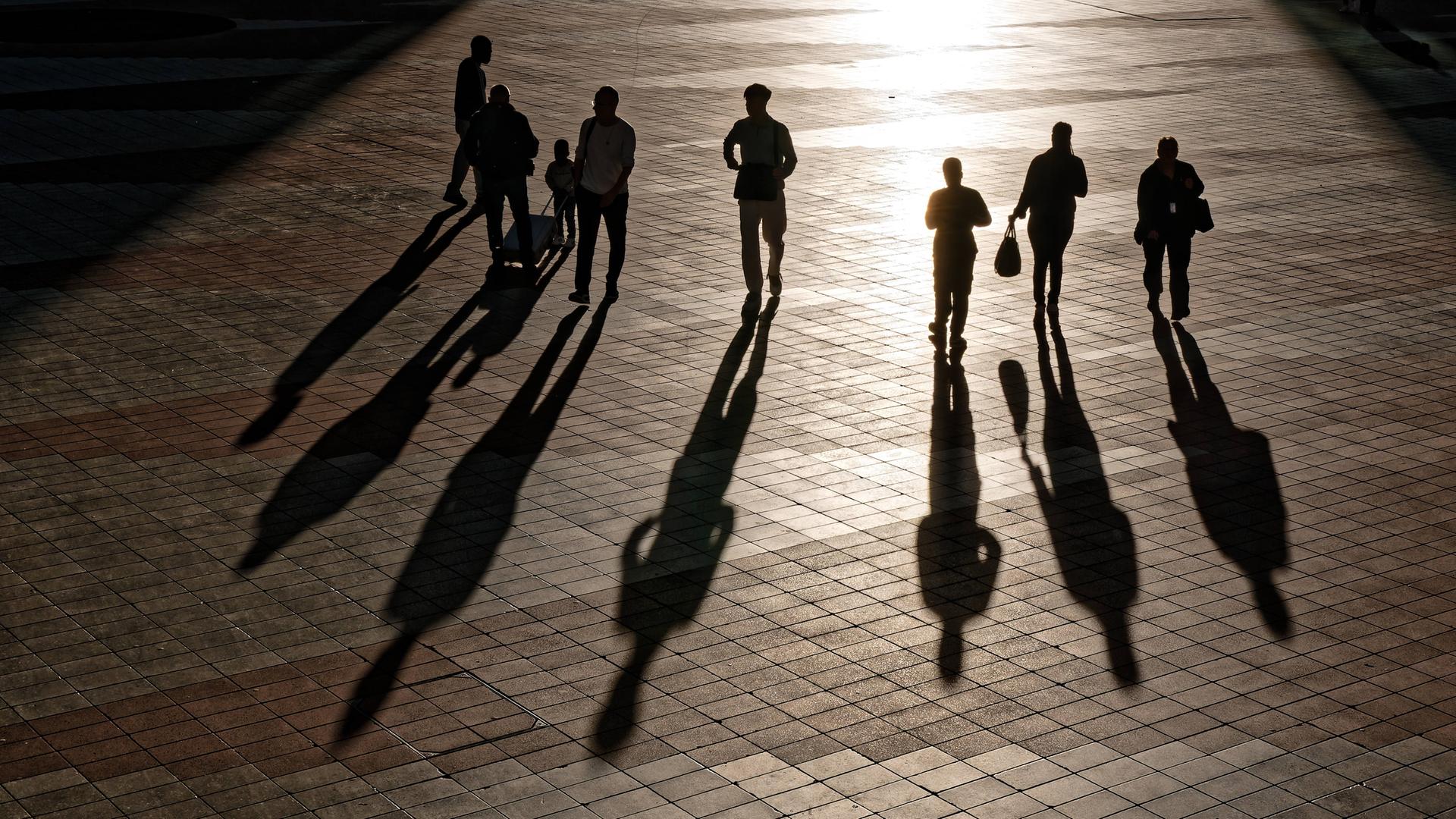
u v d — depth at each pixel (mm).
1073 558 8797
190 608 8164
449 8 30250
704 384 11578
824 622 8062
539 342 12492
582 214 13328
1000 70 24953
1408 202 17203
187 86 22219
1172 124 21156
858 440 10547
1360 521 9281
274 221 15953
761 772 6734
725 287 14070
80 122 19859
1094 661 7668
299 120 20500
